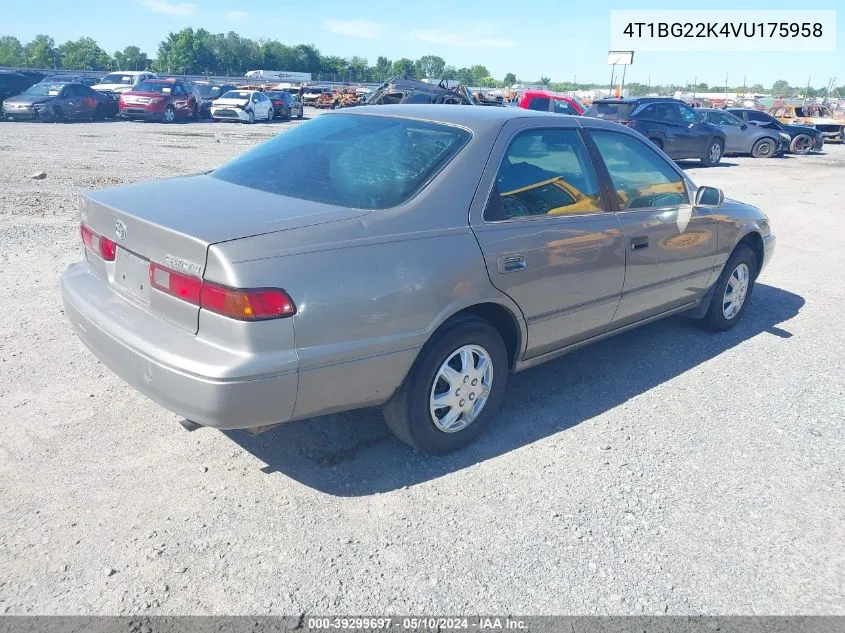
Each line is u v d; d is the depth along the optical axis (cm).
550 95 2123
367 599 261
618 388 452
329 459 349
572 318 401
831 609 269
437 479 338
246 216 301
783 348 538
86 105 2436
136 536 287
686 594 272
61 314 514
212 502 311
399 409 334
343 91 4941
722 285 538
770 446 387
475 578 274
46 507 300
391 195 328
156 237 294
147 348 288
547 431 391
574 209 395
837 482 354
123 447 349
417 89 2067
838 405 442
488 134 362
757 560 293
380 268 301
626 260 421
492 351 360
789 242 941
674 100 1939
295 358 279
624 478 347
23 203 915
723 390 457
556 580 275
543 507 321
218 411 273
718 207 508
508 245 349
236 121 2839
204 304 277
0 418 366
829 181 1669
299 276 279
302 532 295
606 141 431
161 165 1355
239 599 257
